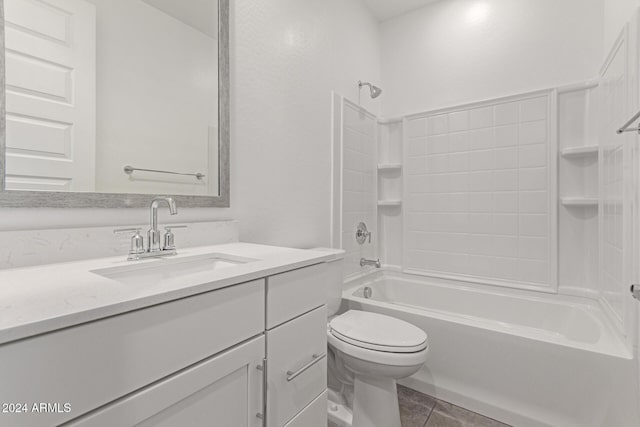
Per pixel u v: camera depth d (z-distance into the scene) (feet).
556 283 6.45
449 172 7.75
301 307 3.10
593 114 6.17
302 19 6.00
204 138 4.21
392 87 8.80
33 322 1.39
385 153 8.89
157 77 3.70
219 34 4.37
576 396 4.33
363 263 7.81
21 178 2.73
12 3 2.68
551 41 6.67
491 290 7.08
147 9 3.62
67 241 2.92
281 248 3.90
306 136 6.09
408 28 8.57
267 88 5.21
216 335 2.24
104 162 3.26
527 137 6.78
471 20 7.64
